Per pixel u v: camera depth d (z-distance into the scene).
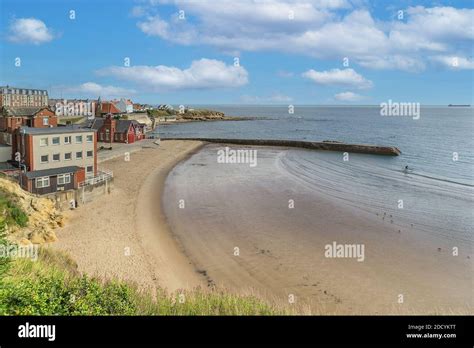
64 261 22.34
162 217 41.44
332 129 165.38
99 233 35.41
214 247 33.06
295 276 27.42
